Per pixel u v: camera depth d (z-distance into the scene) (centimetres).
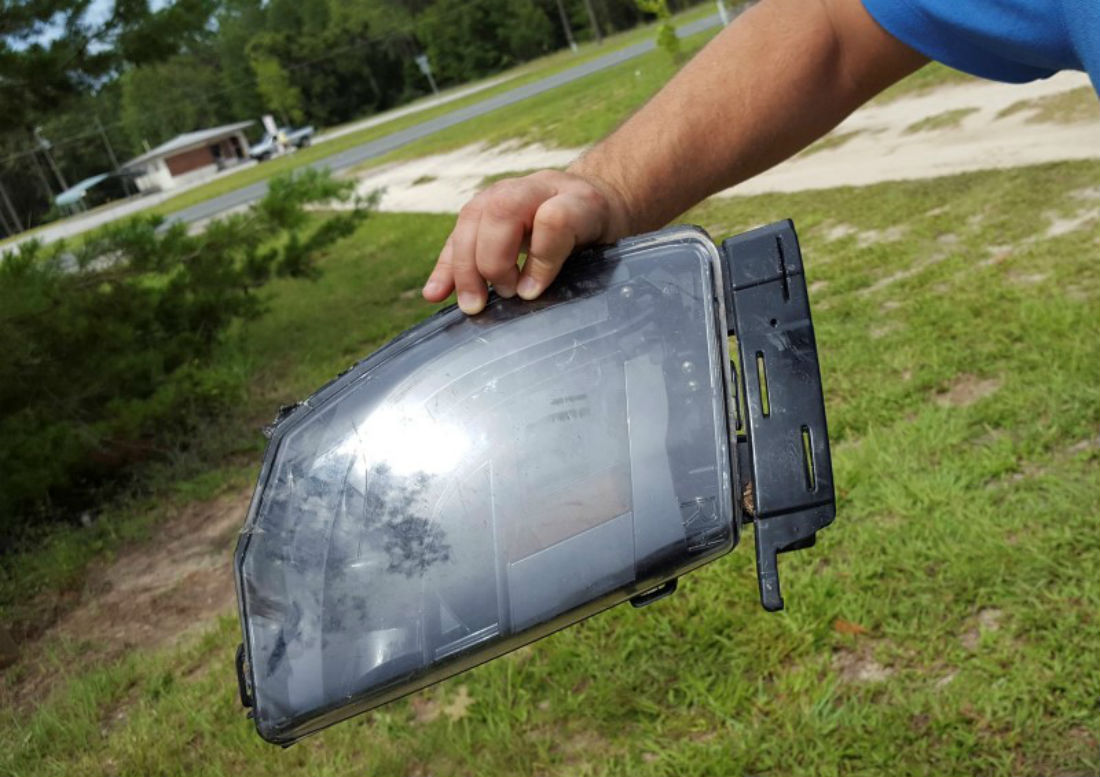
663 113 137
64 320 670
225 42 8300
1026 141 845
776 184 1029
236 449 701
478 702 326
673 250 102
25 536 636
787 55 136
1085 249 556
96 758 367
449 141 2855
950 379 456
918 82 1233
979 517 341
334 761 321
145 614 491
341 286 1263
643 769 279
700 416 97
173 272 827
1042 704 260
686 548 95
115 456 697
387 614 96
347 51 8162
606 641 338
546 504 96
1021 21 111
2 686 452
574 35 7588
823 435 95
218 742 352
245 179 4722
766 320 98
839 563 344
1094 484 345
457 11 7731
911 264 632
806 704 283
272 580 99
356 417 102
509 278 104
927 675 284
